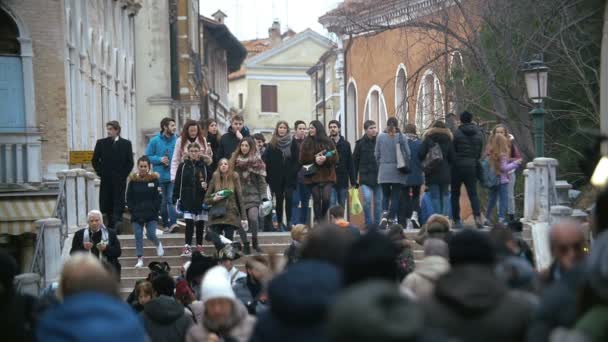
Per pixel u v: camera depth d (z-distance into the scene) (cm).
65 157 3322
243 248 2505
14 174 3272
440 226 1644
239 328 1348
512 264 1232
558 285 977
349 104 6450
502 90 3675
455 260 992
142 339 906
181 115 5841
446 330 919
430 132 2634
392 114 5688
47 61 3312
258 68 11469
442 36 4569
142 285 1717
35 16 3306
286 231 2794
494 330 919
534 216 2642
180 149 2688
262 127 11469
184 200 2522
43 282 2341
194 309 1702
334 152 2611
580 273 971
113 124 2758
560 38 3666
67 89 3350
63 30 3319
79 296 916
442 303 929
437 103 4594
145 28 5322
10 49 3319
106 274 956
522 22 3772
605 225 1026
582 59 3816
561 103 3866
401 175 2720
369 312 706
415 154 2772
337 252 1008
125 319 901
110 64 4281
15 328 1070
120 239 2639
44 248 2361
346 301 716
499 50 3769
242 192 2523
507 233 1445
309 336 919
